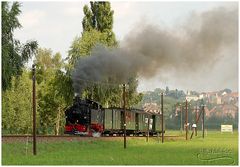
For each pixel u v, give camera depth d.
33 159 36.19
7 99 84.75
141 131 76.81
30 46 52.88
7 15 50.69
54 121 96.88
